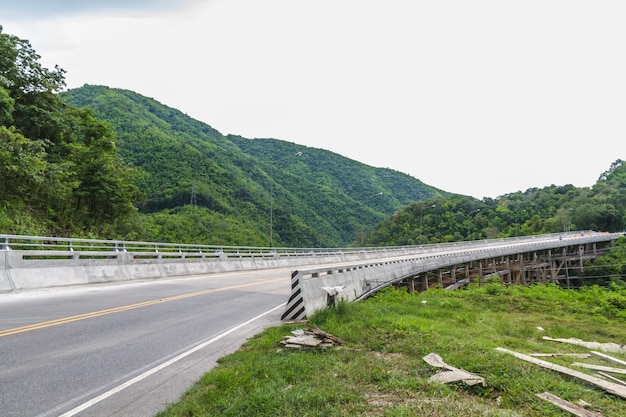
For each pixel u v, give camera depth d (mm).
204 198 77938
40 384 5594
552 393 5621
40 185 25875
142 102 156250
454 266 42656
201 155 92312
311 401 4805
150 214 70000
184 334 8766
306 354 6973
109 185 32094
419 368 6301
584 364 7855
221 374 5793
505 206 129250
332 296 12656
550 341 11289
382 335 8492
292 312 10594
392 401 4902
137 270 19969
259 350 7379
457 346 7770
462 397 5219
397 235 102625
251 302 13656
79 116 34094
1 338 7641
